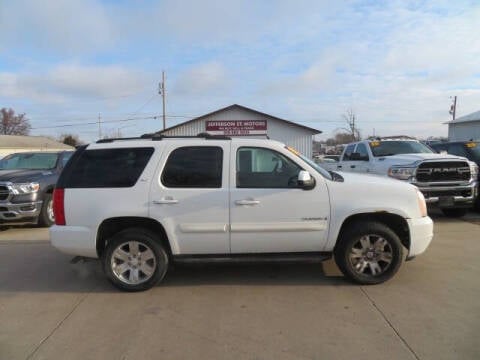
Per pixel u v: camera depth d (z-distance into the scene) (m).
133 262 4.99
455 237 7.39
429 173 8.61
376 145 10.62
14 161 10.69
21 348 3.63
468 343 3.53
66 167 5.06
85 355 3.49
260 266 5.86
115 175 4.96
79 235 4.91
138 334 3.85
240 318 4.15
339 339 3.65
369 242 4.95
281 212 4.88
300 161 5.00
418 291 4.75
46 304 4.66
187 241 4.92
